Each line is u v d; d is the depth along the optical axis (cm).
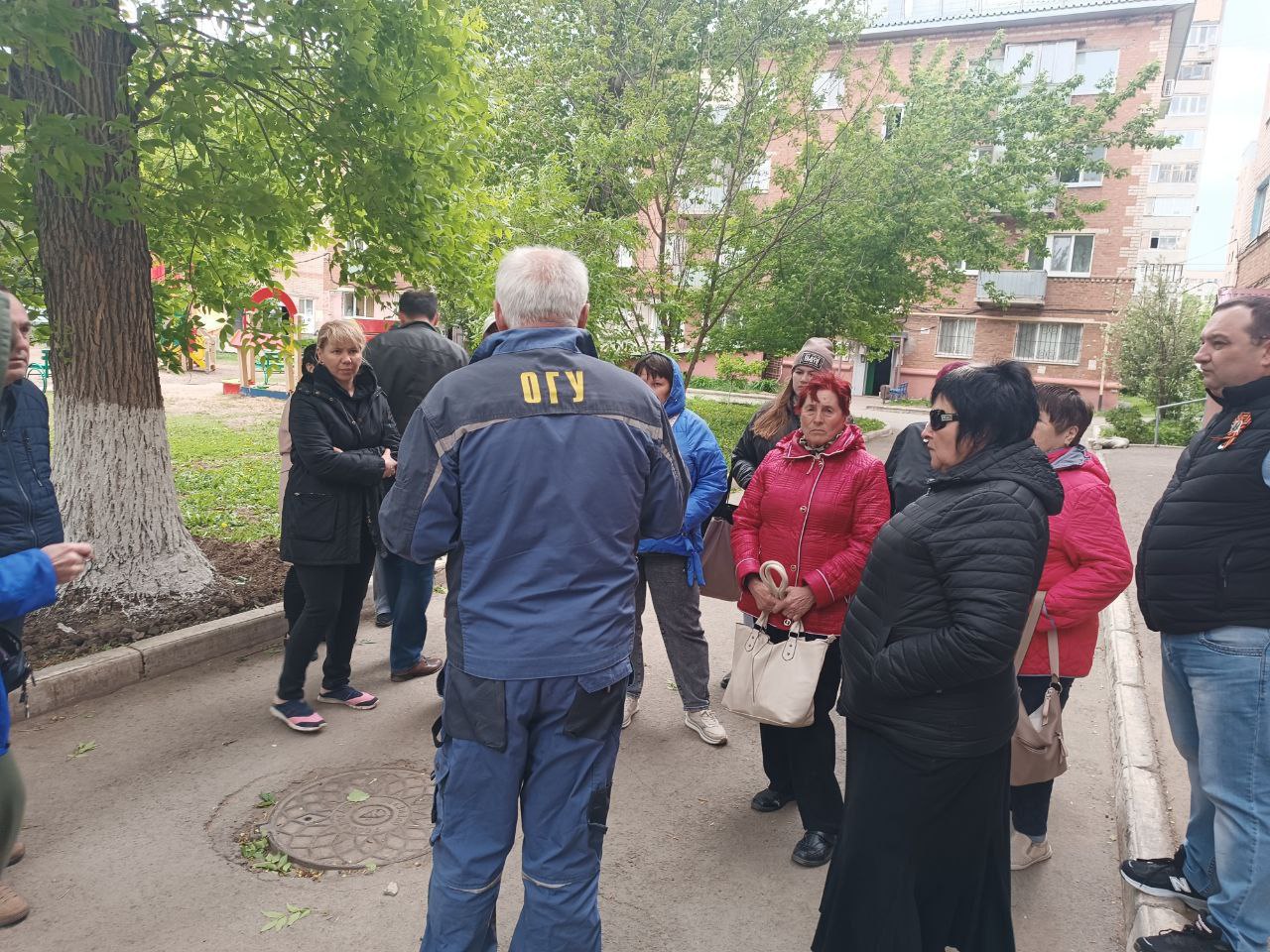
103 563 520
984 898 236
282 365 784
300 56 555
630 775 386
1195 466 249
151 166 654
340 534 396
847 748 243
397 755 391
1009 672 226
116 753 386
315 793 355
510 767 215
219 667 486
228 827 330
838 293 1528
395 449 434
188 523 773
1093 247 2989
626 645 225
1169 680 270
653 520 240
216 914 280
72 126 430
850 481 316
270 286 745
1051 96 1795
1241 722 238
